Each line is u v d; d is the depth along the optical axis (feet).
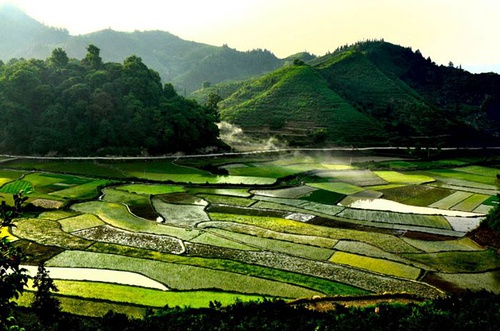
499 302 93.76
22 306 101.19
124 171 318.65
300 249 162.91
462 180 320.29
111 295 118.42
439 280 136.87
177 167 345.92
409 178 324.19
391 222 203.31
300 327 85.51
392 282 134.10
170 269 140.26
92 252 154.61
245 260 150.20
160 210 216.95
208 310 95.09
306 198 251.80
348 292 125.80
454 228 195.31
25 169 313.73
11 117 368.89
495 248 164.76
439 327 81.10
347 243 170.91
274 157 417.08
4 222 40.29
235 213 214.48
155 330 84.02
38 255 149.59
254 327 84.28
